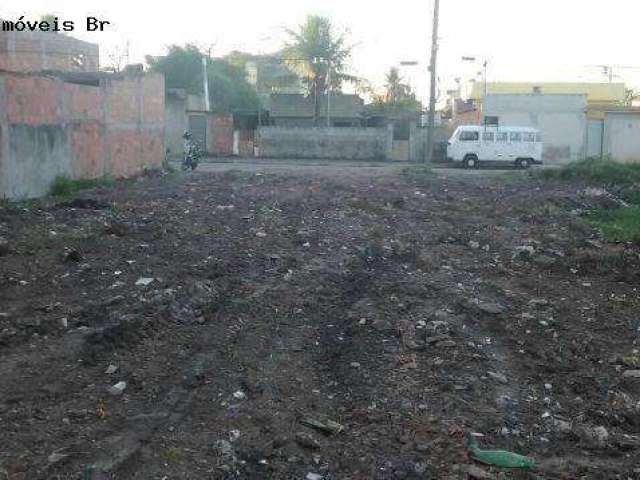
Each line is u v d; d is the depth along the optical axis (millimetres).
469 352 6938
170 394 5738
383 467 4855
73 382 5848
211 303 8078
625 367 6863
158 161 24594
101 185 18469
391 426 5426
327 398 5949
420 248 11664
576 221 14969
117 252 10219
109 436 5004
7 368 6031
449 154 33938
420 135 39812
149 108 23562
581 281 10094
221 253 10586
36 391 5621
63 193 16625
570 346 7352
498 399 5957
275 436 5203
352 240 12070
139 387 5844
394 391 6031
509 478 4770
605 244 12664
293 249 11234
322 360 6762
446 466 4879
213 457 4855
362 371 6422
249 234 12109
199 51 47156
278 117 44656
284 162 36062
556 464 5008
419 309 8180
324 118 45125
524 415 5727
